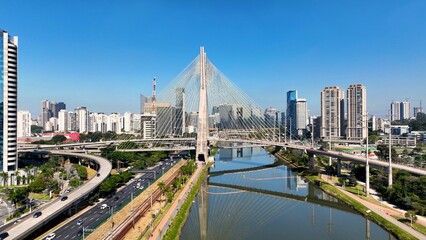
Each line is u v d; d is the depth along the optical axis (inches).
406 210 7022.6
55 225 5723.4
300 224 6668.3
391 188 7859.3
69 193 6879.9
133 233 5502.0
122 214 6077.8
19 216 6220.5
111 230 5152.6
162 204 7308.1
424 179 7701.8
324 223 6722.4
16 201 7003.0
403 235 5565.9
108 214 6279.5
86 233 5280.5
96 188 7687.0
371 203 7598.4
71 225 5728.3
